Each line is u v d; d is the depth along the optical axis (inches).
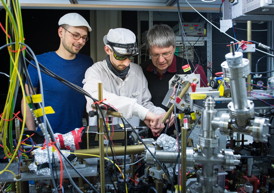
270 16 59.2
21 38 32.5
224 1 65.4
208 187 35.1
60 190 37.9
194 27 99.0
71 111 80.7
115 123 51.7
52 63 80.5
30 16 127.0
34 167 38.3
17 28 31.9
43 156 38.5
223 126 32.7
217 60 113.2
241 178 45.0
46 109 35.4
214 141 34.1
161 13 112.9
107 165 44.8
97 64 72.2
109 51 65.6
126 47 59.9
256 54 99.4
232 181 44.9
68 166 39.8
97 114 35.9
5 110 36.2
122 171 43.6
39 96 34.3
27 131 44.9
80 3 71.4
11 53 33.1
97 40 131.6
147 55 98.2
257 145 50.4
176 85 43.4
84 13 131.3
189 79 43.1
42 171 37.6
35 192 42.5
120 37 60.0
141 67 84.1
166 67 74.4
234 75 28.4
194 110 41.5
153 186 41.7
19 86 35.6
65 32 76.0
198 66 78.5
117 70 69.6
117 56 61.4
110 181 42.8
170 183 38.5
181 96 41.8
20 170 38.8
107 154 40.4
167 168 40.4
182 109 42.3
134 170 45.4
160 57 69.3
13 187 41.1
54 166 38.0
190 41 99.2
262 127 30.4
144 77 78.0
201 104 42.3
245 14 57.0
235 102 30.4
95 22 131.6
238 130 32.4
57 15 129.0
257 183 43.8
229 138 53.4
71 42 76.6
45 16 128.3
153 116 51.6
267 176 46.1
